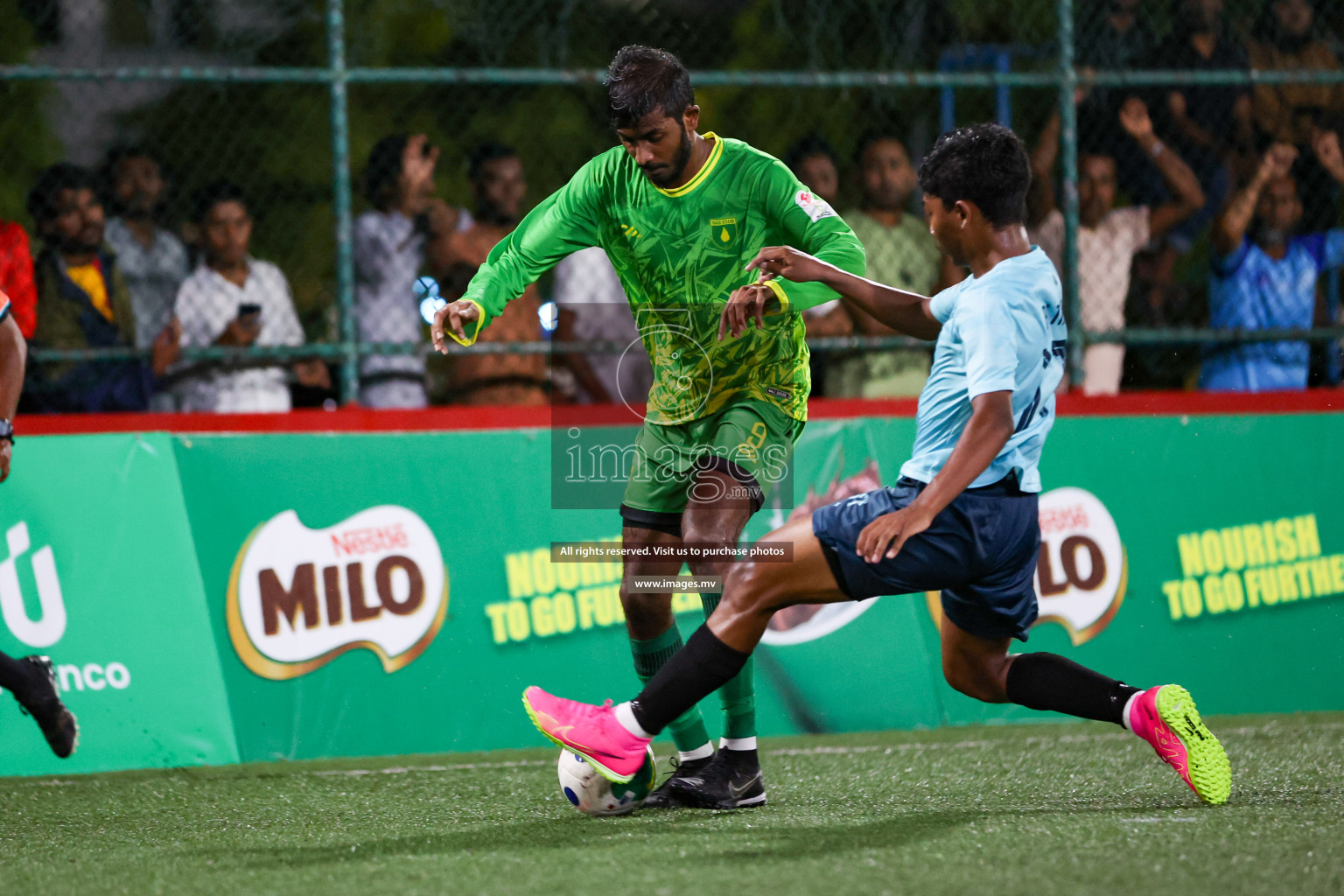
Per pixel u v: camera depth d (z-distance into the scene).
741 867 9.56
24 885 9.83
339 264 17.50
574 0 25.33
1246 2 20.92
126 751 15.24
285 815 12.62
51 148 23.44
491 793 13.56
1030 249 10.88
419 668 16.08
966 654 11.99
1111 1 21.02
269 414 16.20
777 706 16.62
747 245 12.07
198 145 24.34
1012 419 10.07
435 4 25.77
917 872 9.27
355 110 25.27
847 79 17.66
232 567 15.79
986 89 22.77
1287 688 17.48
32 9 23.31
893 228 20.16
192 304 18.84
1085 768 14.13
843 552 10.63
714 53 25.77
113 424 15.90
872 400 17.34
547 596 16.45
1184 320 21.09
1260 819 10.96
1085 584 17.14
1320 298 20.72
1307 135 20.61
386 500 16.23
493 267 12.50
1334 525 17.91
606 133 25.81
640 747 11.02
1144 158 20.81
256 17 24.70
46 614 15.29
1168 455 17.61
